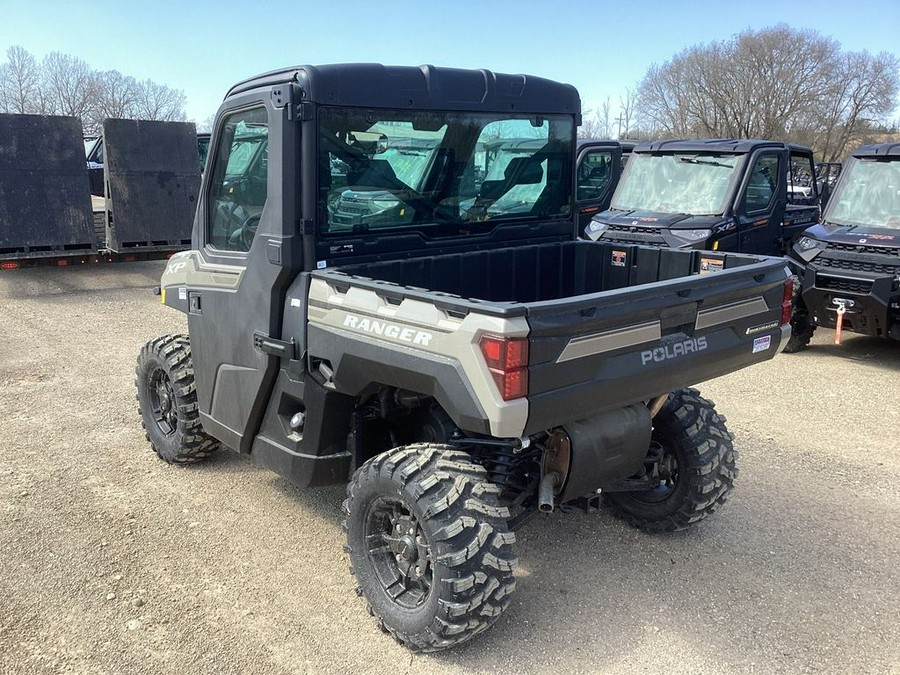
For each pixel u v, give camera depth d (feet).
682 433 12.73
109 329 28.99
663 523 13.33
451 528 9.49
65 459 16.62
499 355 8.64
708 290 10.80
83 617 11.03
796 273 24.97
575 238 15.75
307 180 11.21
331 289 11.03
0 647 10.34
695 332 10.85
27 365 23.86
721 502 13.07
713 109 140.36
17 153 34.19
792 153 33.17
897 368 24.40
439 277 13.17
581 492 10.84
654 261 14.33
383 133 11.98
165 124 38.11
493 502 9.86
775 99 133.39
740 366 11.95
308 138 11.09
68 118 35.19
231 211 12.97
